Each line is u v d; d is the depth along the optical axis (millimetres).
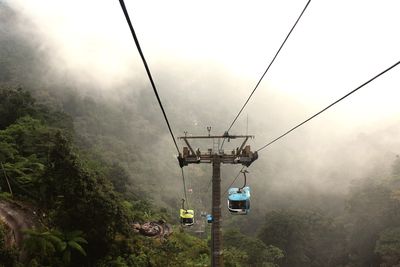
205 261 26594
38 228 16047
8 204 17125
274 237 53719
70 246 14977
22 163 20625
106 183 18922
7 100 35688
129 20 3838
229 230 43625
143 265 18703
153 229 32719
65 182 16453
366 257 48594
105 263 16688
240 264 32031
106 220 16875
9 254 12086
